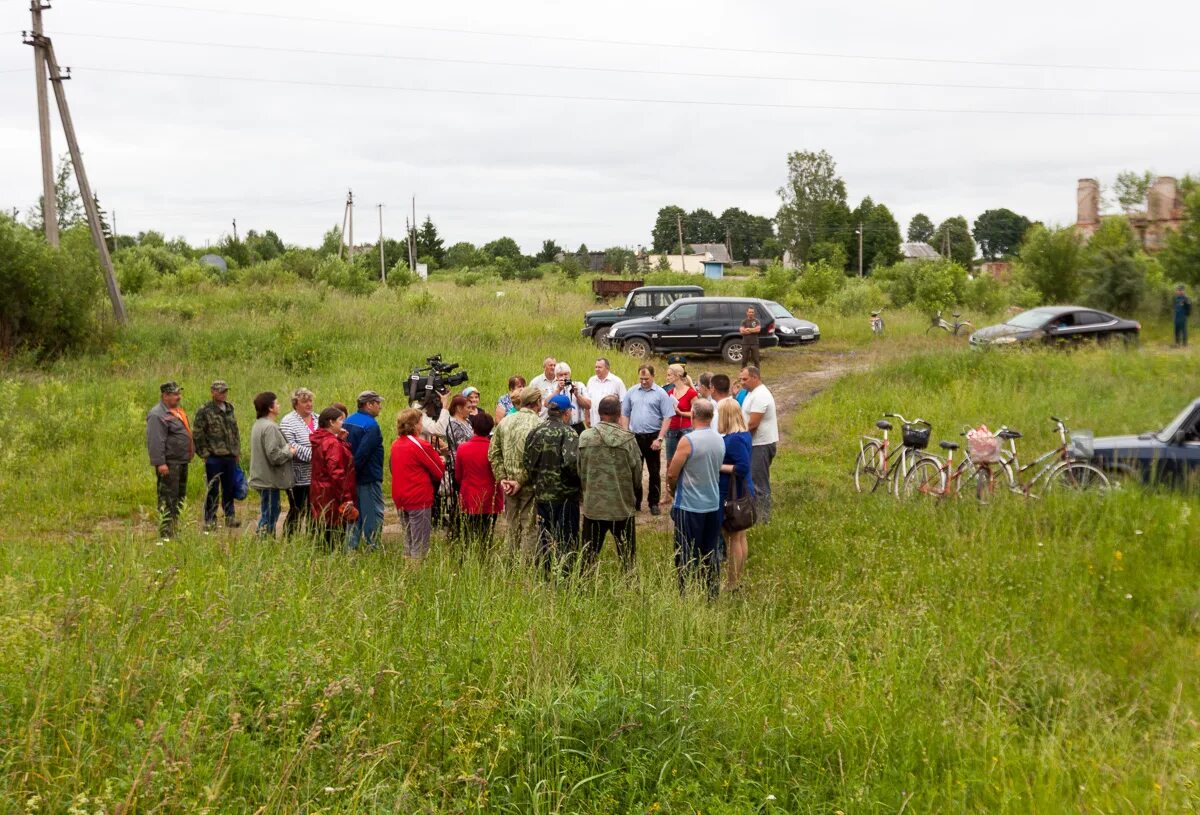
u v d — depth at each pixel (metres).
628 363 21.47
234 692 4.47
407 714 4.64
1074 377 18.17
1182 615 7.45
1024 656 6.55
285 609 5.94
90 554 7.37
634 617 6.51
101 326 22.08
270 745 4.28
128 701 4.36
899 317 35.66
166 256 51.16
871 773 4.72
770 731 4.92
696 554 7.91
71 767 3.81
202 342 21.73
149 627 5.26
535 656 5.19
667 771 4.47
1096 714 5.64
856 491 12.17
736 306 25.45
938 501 10.49
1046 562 8.35
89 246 22.67
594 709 4.75
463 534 8.68
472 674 5.16
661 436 11.19
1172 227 35.72
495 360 20.22
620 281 38.97
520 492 8.61
